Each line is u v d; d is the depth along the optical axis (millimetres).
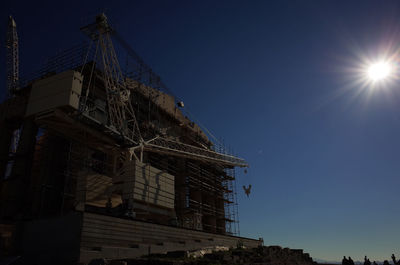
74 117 38656
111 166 48719
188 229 42281
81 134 42781
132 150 46094
